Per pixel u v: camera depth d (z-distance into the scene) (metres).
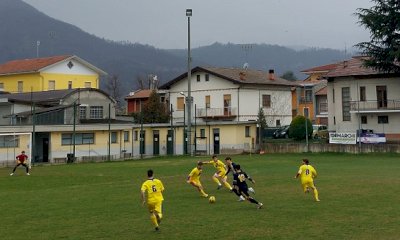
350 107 59.84
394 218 15.88
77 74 85.00
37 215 17.58
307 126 56.69
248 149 58.88
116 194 23.23
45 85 80.50
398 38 52.84
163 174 33.44
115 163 46.53
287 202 19.67
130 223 15.90
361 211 17.27
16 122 56.84
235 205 19.36
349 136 50.91
